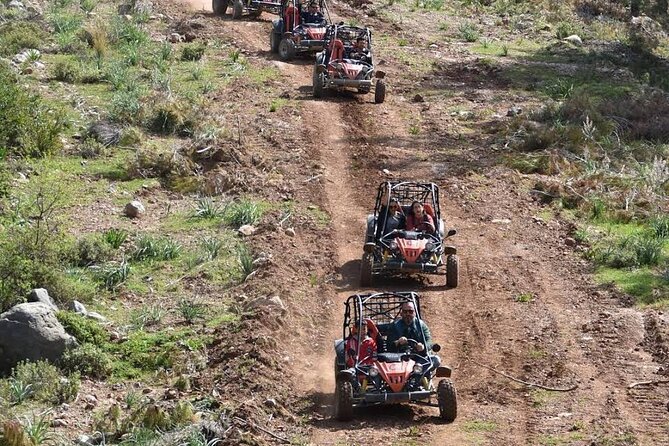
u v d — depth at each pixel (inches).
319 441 1032.2
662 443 994.7
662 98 2377.0
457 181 1929.1
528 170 2001.7
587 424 1050.7
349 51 2427.4
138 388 1198.9
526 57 2869.1
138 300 1424.7
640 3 3742.6
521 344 1286.9
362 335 1121.4
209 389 1175.0
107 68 2456.9
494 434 1037.8
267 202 1809.8
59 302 1353.3
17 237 1486.2
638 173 1952.5
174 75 2501.2
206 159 1967.3
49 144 1956.2
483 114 2357.3
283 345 1289.4
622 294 1441.9
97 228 1658.5
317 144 2103.8
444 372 1074.7
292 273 1507.1
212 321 1348.4
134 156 1945.1
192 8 3230.8
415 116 2330.2
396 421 1088.8
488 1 3533.5
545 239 1674.5
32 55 2475.4
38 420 1086.4
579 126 2170.3
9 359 1203.9
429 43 2970.0
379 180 1937.7
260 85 2461.9
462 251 1626.5
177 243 1606.8
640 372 1186.6
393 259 1471.5
